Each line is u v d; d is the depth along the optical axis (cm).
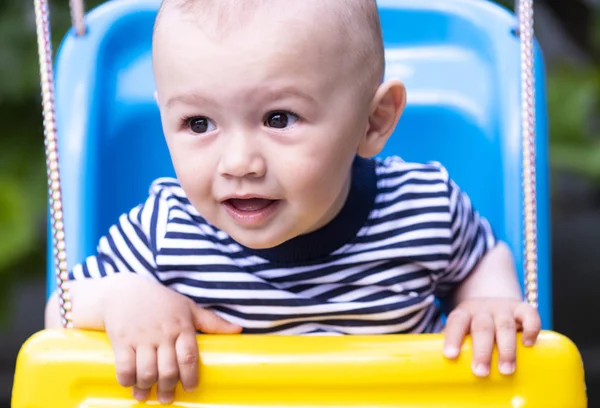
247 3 112
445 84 169
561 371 109
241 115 111
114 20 164
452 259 140
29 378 107
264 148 111
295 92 111
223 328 127
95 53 160
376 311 133
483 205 163
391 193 138
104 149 158
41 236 287
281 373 107
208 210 115
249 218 113
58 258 116
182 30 113
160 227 135
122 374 108
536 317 113
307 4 114
